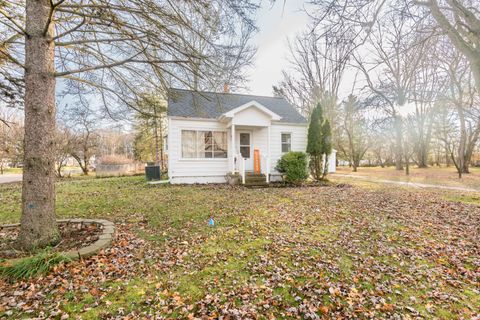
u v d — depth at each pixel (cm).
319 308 238
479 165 2431
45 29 347
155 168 1303
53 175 378
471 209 603
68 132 1764
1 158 1878
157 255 354
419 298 254
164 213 579
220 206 646
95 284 278
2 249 351
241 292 265
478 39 366
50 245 364
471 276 295
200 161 1126
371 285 278
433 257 346
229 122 1100
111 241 395
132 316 226
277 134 1257
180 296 258
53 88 375
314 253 362
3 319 220
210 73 464
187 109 1127
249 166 1218
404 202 696
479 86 384
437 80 931
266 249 377
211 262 334
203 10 406
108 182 1197
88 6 360
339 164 3591
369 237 426
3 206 656
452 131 2047
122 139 3173
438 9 387
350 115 2312
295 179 1124
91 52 498
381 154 3334
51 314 227
